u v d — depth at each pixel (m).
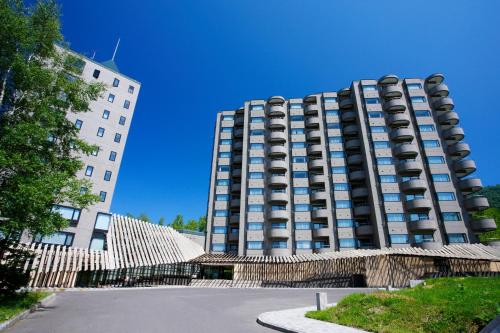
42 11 15.68
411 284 18.27
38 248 26.77
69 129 16.17
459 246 36.97
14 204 11.67
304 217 48.75
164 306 14.27
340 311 10.95
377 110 52.00
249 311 13.49
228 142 59.06
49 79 15.18
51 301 15.62
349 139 53.69
